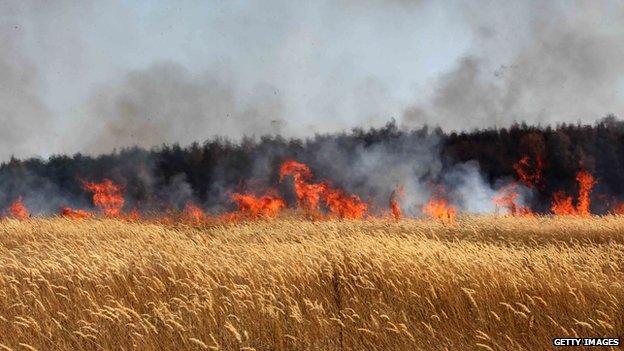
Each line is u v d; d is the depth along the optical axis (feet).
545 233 148.87
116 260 80.64
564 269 73.46
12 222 152.76
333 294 65.92
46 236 135.33
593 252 95.35
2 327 57.72
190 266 78.28
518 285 65.00
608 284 66.74
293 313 57.36
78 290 66.90
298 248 88.69
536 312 58.49
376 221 178.19
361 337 55.93
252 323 57.26
